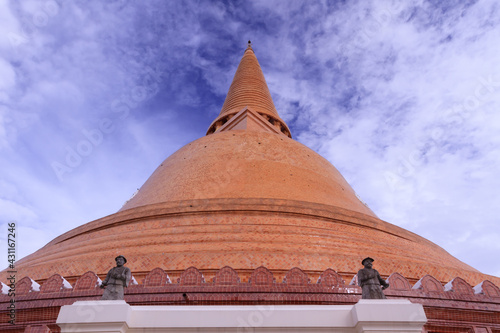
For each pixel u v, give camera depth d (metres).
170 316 9.05
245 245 16.41
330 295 12.59
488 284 13.48
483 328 12.41
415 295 12.52
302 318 9.02
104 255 16.67
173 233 17.83
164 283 12.96
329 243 17.38
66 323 8.71
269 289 12.61
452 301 12.66
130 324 8.97
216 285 12.74
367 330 8.60
